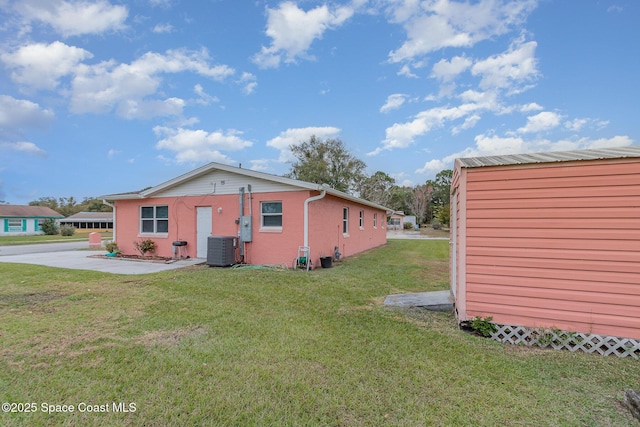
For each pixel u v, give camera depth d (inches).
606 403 96.3
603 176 135.5
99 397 96.6
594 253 136.4
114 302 202.7
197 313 180.2
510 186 149.4
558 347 139.9
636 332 130.3
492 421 87.1
